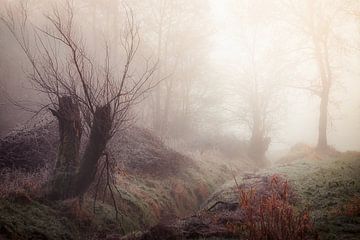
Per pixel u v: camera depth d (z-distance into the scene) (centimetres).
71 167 1107
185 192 1691
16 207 950
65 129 1121
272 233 786
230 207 1256
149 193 1461
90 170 1083
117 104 1072
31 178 1155
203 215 1172
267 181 1538
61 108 1104
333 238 835
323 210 1104
